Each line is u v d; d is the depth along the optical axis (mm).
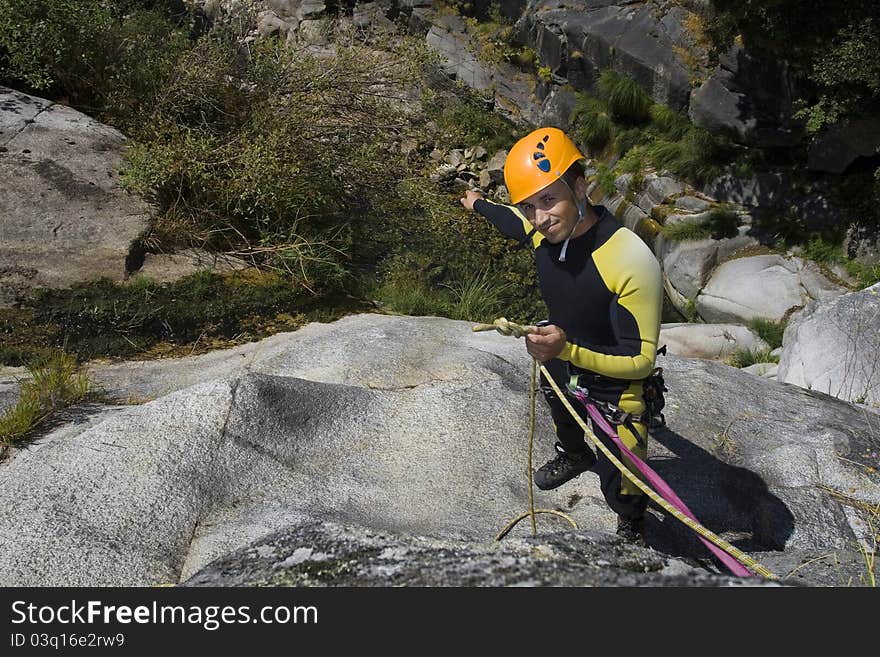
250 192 8320
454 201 12289
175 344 6926
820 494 4004
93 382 5836
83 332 6746
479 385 4820
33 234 7457
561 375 3355
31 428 4766
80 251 7438
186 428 4000
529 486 3264
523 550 2152
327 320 7707
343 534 2242
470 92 15516
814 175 12695
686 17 14164
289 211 8906
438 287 9602
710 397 4895
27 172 8055
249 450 3973
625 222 13797
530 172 2932
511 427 4438
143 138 9055
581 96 15297
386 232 10117
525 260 10461
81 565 3139
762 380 5332
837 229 12133
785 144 12914
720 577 1871
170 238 8039
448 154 14164
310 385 4535
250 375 4457
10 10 9172
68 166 8273
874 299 6090
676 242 12773
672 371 5246
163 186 8297
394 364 5207
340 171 10094
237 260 8156
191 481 3697
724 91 13477
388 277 9164
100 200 8000
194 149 8414
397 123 11336
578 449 3672
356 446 4227
